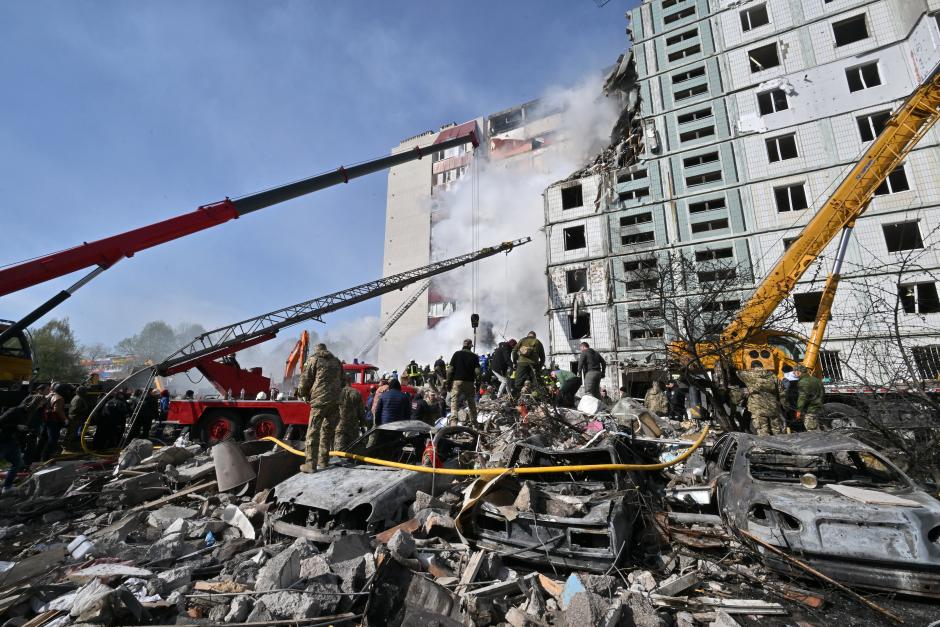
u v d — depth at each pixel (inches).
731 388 378.9
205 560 167.2
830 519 142.9
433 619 114.0
